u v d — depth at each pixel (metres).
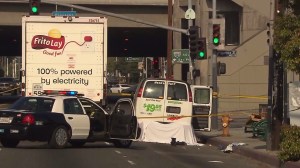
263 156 64.62
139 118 86.69
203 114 103.12
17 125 69.75
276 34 56.97
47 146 75.81
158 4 166.12
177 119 86.94
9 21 165.38
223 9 159.12
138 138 82.00
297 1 57.81
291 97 62.22
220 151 77.12
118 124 75.94
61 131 71.62
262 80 151.25
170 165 59.56
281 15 59.12
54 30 91.75
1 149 70.94
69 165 57.19
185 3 162.25
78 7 118.75
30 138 69.62
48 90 91.50
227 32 162.88
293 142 57.03
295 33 55.38
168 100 86.75
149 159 64.38
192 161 64.25
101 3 164.88
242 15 157.00
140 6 167.38
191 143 86.19
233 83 152.12
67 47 92.19
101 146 79.00
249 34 155.50
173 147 80.94
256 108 150.62
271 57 68.00
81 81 92.62
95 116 76.25
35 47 91.50
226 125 92.62
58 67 92.12
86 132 74.56
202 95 103.12
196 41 111.19
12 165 56.44
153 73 181.38
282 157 57.88
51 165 56.88
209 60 141.50
